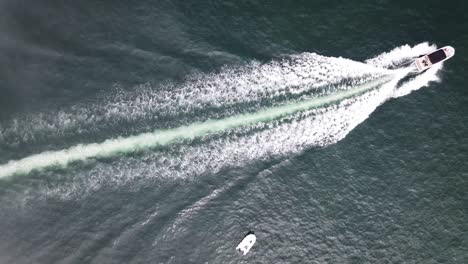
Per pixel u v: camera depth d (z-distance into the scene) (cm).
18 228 3309
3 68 3488
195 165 3600
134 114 3631
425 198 3550
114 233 3369
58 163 3478
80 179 3472
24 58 3519
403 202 3544
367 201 3541
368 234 3475
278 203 3519
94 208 3409
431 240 3478
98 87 3597
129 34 3681
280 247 3441
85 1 3672
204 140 3666
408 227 3494
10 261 3231
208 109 3719
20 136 3466
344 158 3631
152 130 3641
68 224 3353
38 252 3275
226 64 3759
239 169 3603
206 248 3403
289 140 3700
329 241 3459
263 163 3625
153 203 3462
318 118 3759
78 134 3541
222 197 3516
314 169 3603
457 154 3631
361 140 3675
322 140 3697
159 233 3400
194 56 3738
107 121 3591
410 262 3434
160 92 3675
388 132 3684
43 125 3503
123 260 3328
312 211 3509
